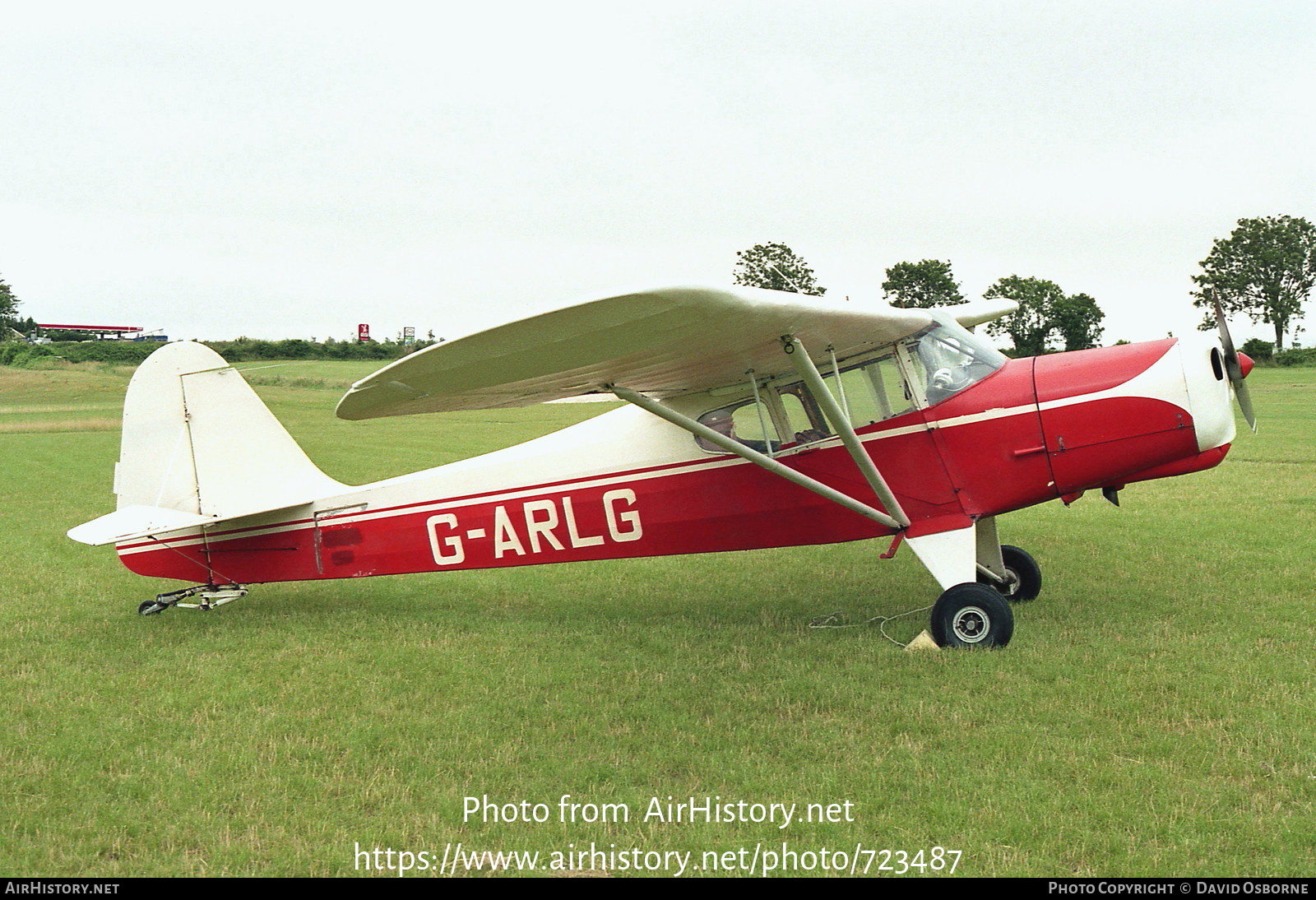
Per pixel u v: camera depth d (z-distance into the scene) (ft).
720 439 19.03
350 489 23.38
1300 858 10.54
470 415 113.91
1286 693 15.28
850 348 19.77
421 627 21.94
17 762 14.16
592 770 13.50
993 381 19.97
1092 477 19.47
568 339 14.53
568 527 22.13
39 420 111.86
